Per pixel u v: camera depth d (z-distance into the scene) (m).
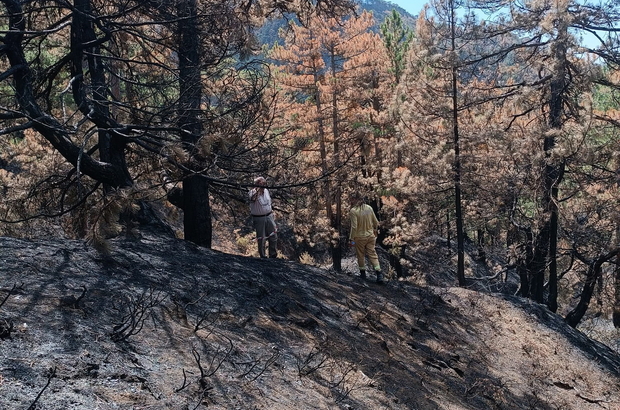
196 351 4.53
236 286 6.75
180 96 8.32
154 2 8.35
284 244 30.17
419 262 26.53
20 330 3.82
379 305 8.59
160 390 3.58
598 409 8.00
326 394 4.74
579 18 14.12
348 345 6.39
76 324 4.20
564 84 15.10
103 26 8.78
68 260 5.79
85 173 8.22
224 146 6.97
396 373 6.21
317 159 23.78
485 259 30.05
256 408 3.88
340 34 22.98
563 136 14.31
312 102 23.62
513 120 16.78
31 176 11.44
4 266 5.11
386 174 20.83
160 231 8.34
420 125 17.72
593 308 23.11
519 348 9.41
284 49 22.89
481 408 6.29
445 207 23.59
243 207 11.93
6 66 10.59
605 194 15.96
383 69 24.67
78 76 8.46
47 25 10.70
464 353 8.12
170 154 6.91
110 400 3.21
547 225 16.41
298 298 7.39
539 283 17.34
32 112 7.72
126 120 9.27
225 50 8.70
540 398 7.53
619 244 14.73
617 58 14.86
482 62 16.72
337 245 23.45
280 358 5.14
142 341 4.36
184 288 6.05
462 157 16.83
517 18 15.40
